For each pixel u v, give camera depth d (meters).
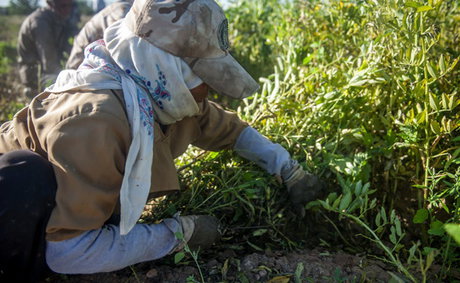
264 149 2.07
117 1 3.18
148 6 1.59
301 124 2.37
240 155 2.12
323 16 2.82
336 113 2.28
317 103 2.27
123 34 1.65
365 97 2.22
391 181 2.24
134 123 1.57
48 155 1.55
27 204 1.49
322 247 2.16
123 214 1.55
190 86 1.67
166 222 1.79
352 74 2.32
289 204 2.18
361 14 2.47
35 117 1.64
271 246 2.13
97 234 1.61
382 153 2.15
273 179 2.13
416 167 2.10
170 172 1.75
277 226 2.18
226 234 2.13
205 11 1.60
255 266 1.90
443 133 1.89
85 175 1.53
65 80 1.69
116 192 1.57
